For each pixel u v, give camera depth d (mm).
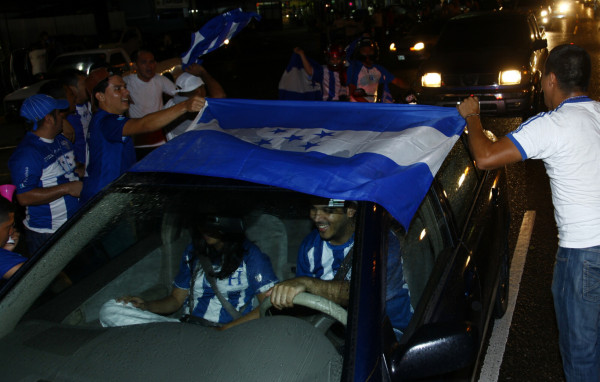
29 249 3980
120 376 1821
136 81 5582
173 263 2512
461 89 8945
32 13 25812
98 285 2408
